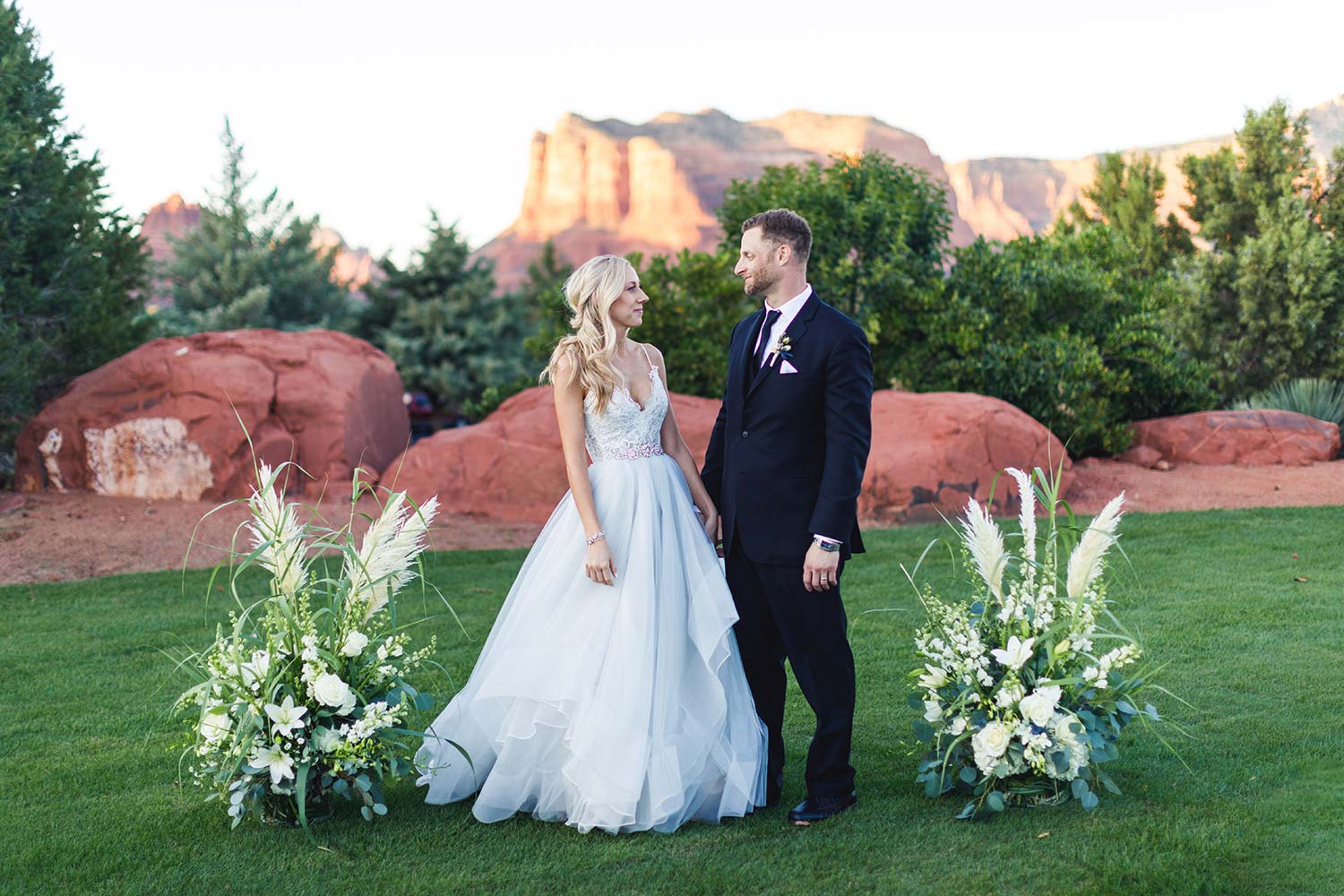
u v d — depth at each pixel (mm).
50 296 11914
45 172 11484
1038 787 3709
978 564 3938
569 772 3578
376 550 3924
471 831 3639
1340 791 3678
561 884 3211
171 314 34719
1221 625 5973
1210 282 17875
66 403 11000
